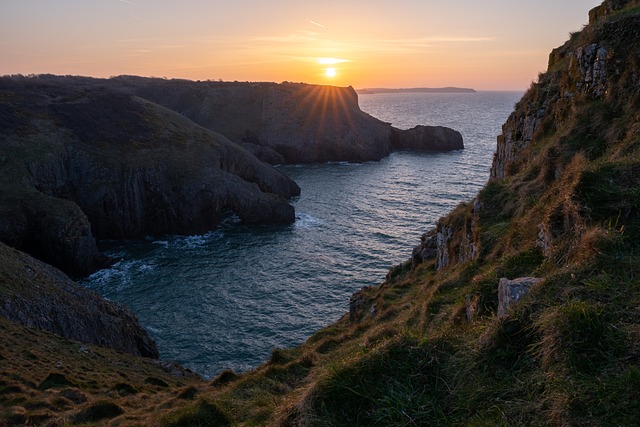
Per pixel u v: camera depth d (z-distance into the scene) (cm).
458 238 2058
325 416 655
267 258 5838
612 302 632
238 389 1361
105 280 5294
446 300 1373
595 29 1919
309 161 13188
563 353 578
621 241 746
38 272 3800
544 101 2255
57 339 2767
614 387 504
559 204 1002
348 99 15438
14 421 1458
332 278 5106
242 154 9619
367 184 9950
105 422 1418
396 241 6253
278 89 14850
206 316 4300
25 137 7450
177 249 6469
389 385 674
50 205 6066
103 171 7356
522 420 543
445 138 14425
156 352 3700
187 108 15400
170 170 7712
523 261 1031
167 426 1112
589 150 1512
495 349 674
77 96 9862
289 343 3809
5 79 10375
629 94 1577
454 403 630
